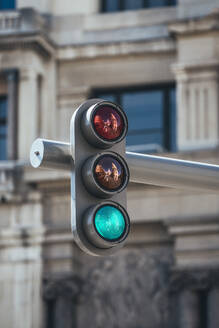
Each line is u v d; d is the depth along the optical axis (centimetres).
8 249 3881
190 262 3712
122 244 1060
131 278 3844
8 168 3872
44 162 1098
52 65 4072
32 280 3844
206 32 3847
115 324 3831
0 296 3850
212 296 3681
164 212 3784
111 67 4056
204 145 3769
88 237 1059
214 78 3825
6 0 4178
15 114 3928
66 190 3850
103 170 1071
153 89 4031
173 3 4072
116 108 1100
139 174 1172
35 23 3966
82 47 4050
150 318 3800
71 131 1091
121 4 4119
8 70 3944
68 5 4131
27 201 3894
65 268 3834
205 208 3750
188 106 3831
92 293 3872
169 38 3984
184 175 1193
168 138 3966
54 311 3831
